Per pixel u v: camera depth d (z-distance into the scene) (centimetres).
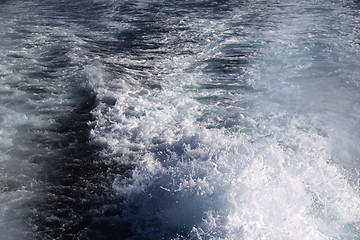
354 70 909
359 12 1363
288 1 1554
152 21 1367
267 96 816
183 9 1502
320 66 938
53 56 1051
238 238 455
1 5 1627
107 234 502
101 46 1137
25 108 786
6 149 662
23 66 983
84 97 831
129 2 1641
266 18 1345
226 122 720
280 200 509
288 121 720
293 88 841
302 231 469
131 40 1184
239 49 1072
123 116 743
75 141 686
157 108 773
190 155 612
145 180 576
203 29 1256
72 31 1277
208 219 485
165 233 494
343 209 518
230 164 566
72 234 504
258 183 524
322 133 684
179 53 1068
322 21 1282
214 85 872
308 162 601
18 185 585
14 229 508
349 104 772
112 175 602
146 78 913
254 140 659
